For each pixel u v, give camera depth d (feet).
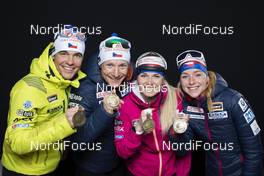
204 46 10.30
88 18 10.27
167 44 10.37
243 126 6.63
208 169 7.24
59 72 6.43
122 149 6.47
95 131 6.22
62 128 5.84
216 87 6.70
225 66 10.26
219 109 6.68
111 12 10.30
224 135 6.76
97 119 6.18
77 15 10.27
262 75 10.23
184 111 6.91
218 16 10.21
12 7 9.98
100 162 6.81
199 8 10.26
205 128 6.93
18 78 10.16
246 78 10.24
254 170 6.72
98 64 6.98
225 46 10.24
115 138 6.62
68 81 6.33
